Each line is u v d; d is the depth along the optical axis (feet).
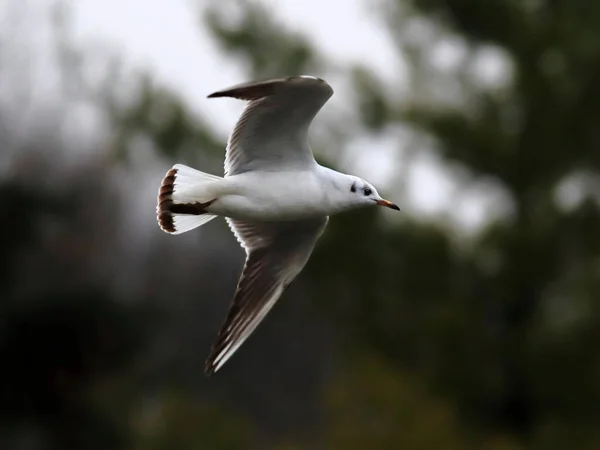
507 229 48.55
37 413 63.36
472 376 49.06
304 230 31.96
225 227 51.55
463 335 48.60
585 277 47.57
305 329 93.15
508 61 50.29
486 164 49.06
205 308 93.35
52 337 62.49
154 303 68.54
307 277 49.03
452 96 50.34
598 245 47.78
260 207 29.89
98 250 66.23
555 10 50.14
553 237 48.21
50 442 63.72
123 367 64.54
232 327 31.96
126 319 64.44
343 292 49.57
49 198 64.59
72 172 66.90
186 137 48.85
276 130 29.17
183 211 29.96
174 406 57.16
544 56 49.16
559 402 48.73
